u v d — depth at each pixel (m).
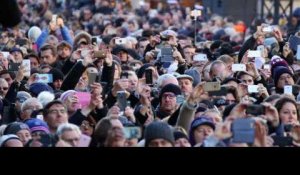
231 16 51.06
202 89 16.83
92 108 17.70
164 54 25.69
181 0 57.41
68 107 18.33
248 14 51.22
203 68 23.53
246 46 26.66
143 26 43.28
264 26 26.66
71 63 24.12
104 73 21.77
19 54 26.34
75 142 15.19
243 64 22.83
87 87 21.33
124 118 17.25
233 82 20.75
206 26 41.78
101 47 27.48
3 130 17.20
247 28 47.84
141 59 27.95
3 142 16.08
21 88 21.44
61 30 30.05
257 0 51.31
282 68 22.16
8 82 22.47
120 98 19.06
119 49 26.97
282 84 22.09
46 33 30.36
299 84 22.19
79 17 49.38
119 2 56.66
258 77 22.48
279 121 17.00
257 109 16.61
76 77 21.36
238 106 16.52
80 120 17.62
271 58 25.23
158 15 49.84
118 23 42.53
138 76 23.59
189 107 16.70
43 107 18.05
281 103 17.19
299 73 23.70
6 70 22.64
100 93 17.88
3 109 19.77
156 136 14.78
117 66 21.89
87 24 45.06
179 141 15.30
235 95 18.92
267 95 20.22
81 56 23.36
